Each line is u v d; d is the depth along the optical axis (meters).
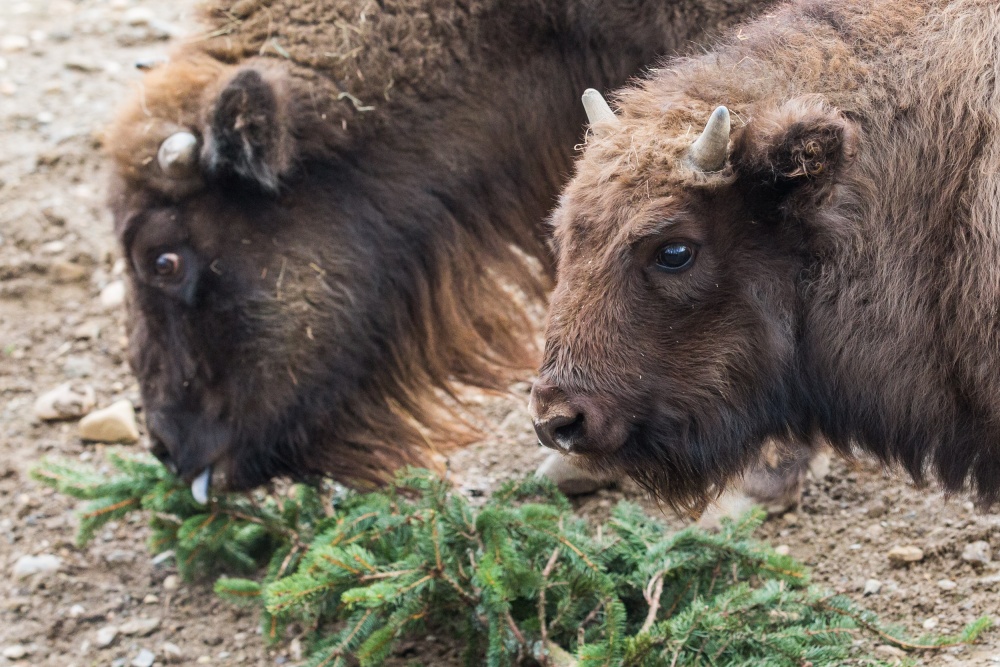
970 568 9.25
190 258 9.73
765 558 8.54
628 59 10.29
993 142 7.29
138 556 10.88
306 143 9.76
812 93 7.52
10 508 11.42
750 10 9.73
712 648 8.05
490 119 10.34
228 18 10.20
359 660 8.62
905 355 7.66
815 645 8.12
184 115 9.76
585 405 7.54
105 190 10.34
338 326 10.02
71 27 19.77
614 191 7.41
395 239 10.20
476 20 10.08
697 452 7.81
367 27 9.85
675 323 7.54
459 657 9.16
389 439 10.59
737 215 7.41
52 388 13.00
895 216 7.50
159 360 10.01
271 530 10.08
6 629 10.10
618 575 8.73
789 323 7.68
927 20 7.69
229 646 9.80
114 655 9.83
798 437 8.26
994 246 7.25
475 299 10.95
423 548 8.48
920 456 8.02
